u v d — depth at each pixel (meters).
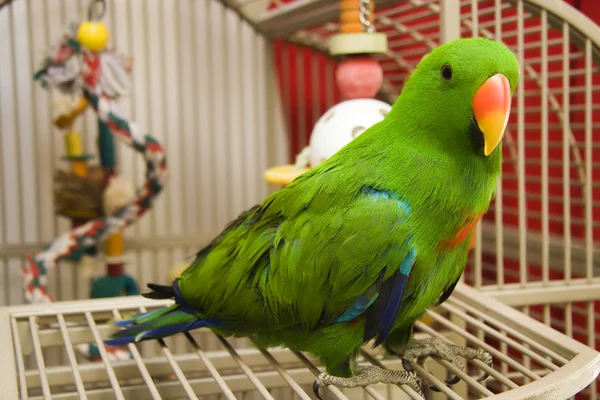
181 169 1.52
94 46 1.11
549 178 1.18
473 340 0.69
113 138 1.26
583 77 1.20
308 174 0.64
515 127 1.18
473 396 1.01
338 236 0.57
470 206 0.57
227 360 0.76
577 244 1.11
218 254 0.65
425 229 0.57
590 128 0.87
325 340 0.60
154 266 1.48
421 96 0.57
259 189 1.55
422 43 1.23
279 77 1.52
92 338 0.77
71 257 1.20
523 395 0.50
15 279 1.45
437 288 0.60
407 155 0.57
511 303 0.85
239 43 1.48
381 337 0.57
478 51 0.53
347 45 0.82
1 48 1.38
